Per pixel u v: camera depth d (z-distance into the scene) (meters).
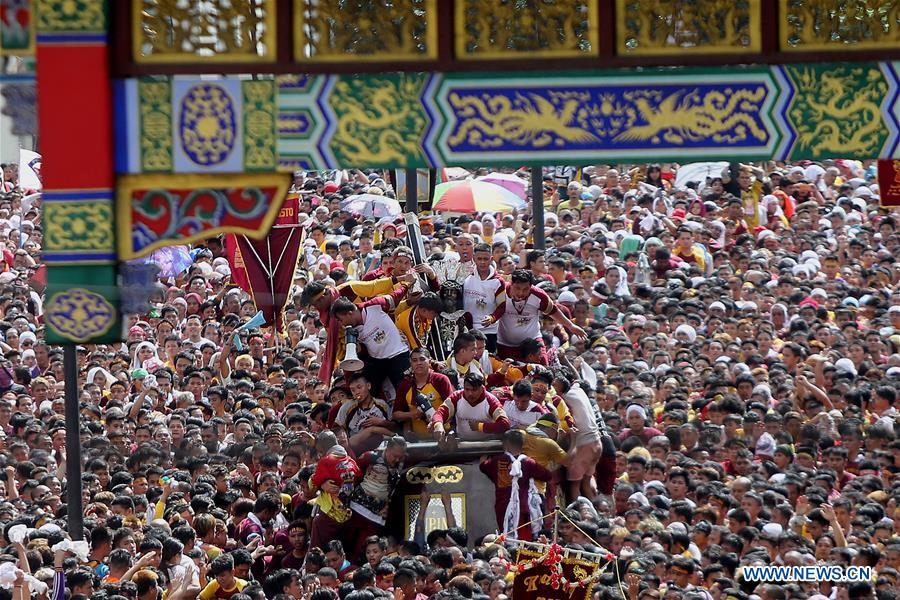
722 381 60.00
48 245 33.28
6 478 56.69
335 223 95.75
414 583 43.34
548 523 48.28
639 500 49.72
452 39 33.69
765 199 95.44
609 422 55.53
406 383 50.41
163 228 33.62
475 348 51.19
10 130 33.81
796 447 56.12
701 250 86.81
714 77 33.75
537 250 66.38
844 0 33.84
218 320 78.50
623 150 33.78
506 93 33.69
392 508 49.56
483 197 90.06
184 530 46.94
